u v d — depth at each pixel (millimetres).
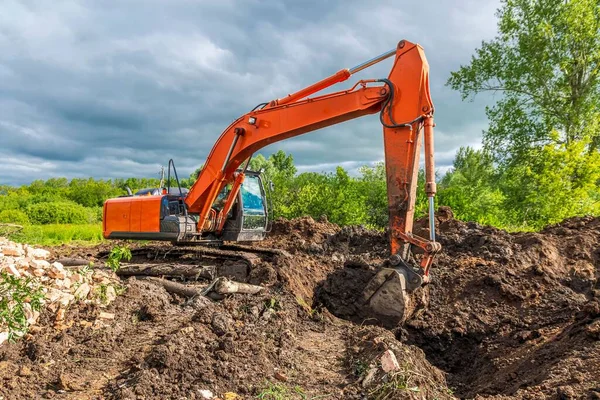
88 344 5320
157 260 10617
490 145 25641
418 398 4219
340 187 20938
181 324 6004
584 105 23531
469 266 9156
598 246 9906
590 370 4711
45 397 4234
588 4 23078
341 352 5766
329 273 9508
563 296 7828
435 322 7738
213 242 10281
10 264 6270
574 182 19297
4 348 5074
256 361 5055
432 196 6902
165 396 4199
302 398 4367
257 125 8750
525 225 20188
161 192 11945
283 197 21297
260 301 7062
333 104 7777
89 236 21562
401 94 7145
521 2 24562
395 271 7141
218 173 9344
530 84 24469
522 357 6219
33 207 32719
